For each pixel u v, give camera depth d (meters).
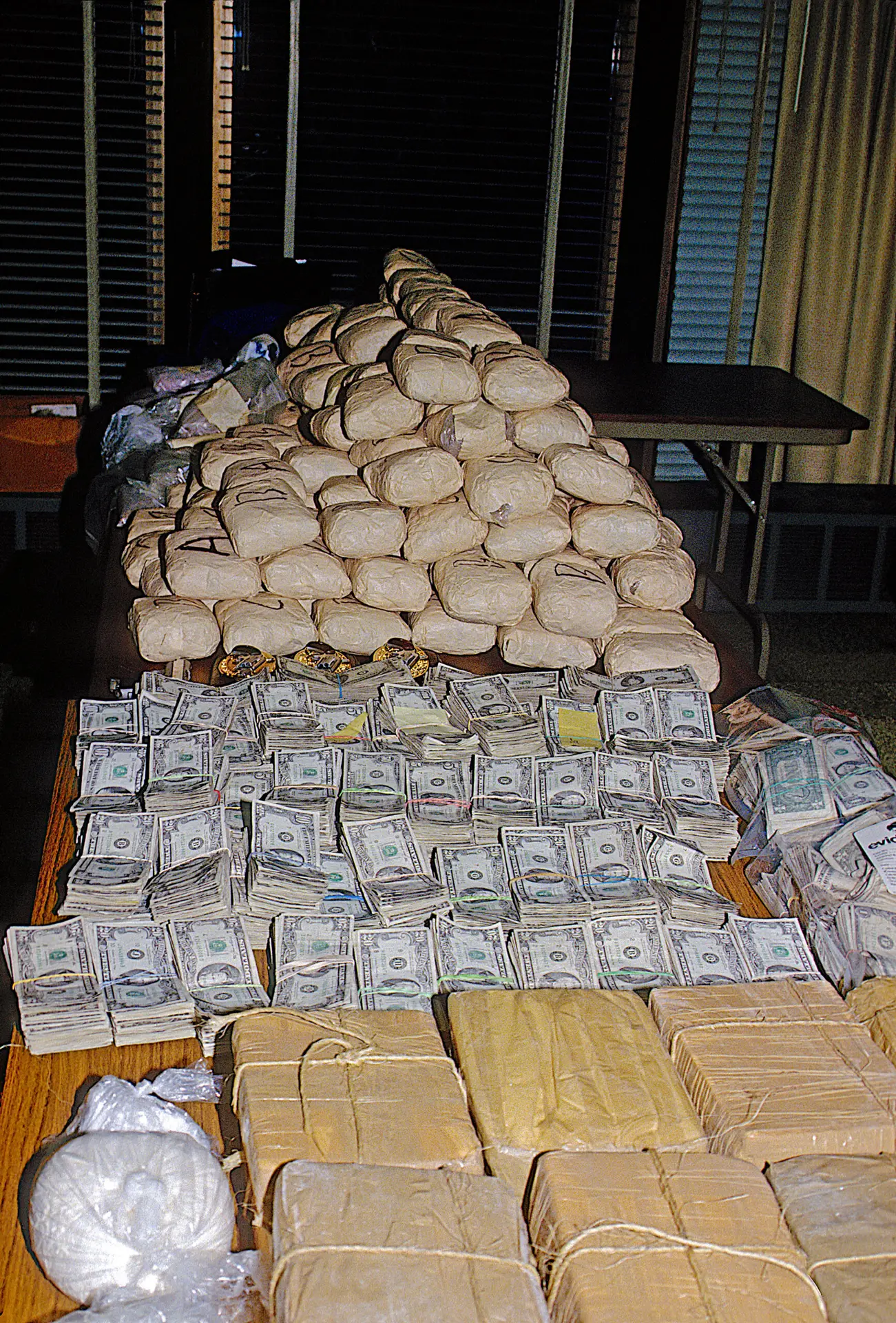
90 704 2.75
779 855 2.62
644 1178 1.71
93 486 3.98
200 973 2.21
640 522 3.11
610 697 2.87
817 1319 1.52
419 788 2.61
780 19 5.43
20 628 4.93
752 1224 1.64
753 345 5.94
